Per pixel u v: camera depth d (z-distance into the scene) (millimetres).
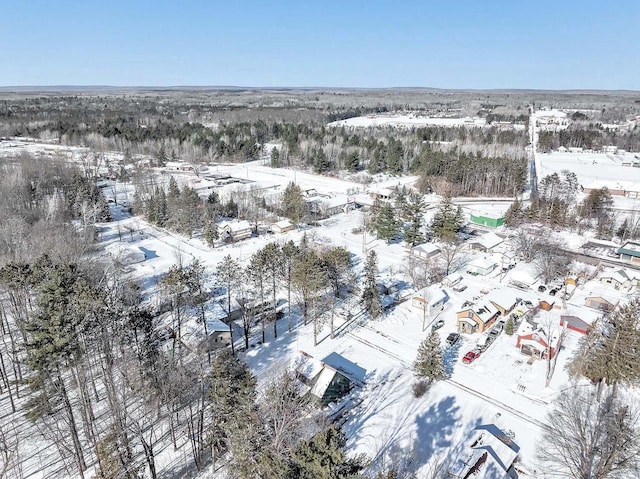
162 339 46344
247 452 26172
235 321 53625
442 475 31781
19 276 43781
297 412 33375
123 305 41906
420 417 38156
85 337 36469
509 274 65000
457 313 52625
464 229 88250
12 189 87125
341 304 57719
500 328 51500
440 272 66875
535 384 42344
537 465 33094
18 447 34594
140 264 70250
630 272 64875
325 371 40844
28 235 66812
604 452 31531
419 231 81938
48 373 32406
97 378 40406
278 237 84375
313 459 21594
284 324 53906
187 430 36438
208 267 69188
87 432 32031
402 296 60375
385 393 41344
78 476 32156
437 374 41438
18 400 39781
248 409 28609
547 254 67250
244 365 32906
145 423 37156
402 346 49000
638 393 40125
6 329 49156
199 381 37250
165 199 93000
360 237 84250
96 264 58406
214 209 92125
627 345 37969
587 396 39656
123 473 28578
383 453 34031
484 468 31781
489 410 38906
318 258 52594
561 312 55000
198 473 32594
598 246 77312
